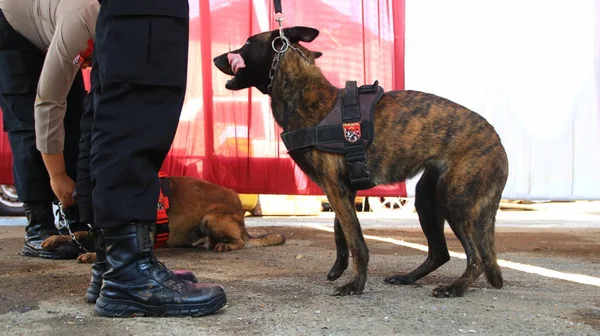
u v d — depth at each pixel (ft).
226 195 15.43
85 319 6.96
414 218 29.30
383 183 9.00
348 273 10.84
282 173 20.79
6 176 20.20
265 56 9.40
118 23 6.68
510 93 21.39
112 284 7.06
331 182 8.73
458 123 8.89
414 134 8.82
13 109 12.57
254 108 20.66
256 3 20.57
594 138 21.24
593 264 12.36
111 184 6.81
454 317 7.27
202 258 13.03
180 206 14.55
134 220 6.93
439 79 21.40
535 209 43.16
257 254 13.80
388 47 21.26
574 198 21.29
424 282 9.93
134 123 6.77
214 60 10.21
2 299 8.16
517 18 21.30
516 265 12.14
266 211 30.25
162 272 7.21
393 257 13.32
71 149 12.48
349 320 7.03
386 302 8.13
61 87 9.12
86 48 9.07
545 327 6.83
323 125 8.66
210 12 20.39
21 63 12.34
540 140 21.34
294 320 6.99
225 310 7.49
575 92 21.24
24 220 23.75
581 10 21.17
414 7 21.30
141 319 6.95
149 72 6.75
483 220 8.88
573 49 21.22
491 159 8.84
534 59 21.30
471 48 21.38
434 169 9.16
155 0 6.79
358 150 8.57
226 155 20.59
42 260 12.41
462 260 12.79
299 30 9.30
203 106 20.45
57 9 9.23
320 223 24.57
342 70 20.98
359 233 8.80
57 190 9.86
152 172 7.07
